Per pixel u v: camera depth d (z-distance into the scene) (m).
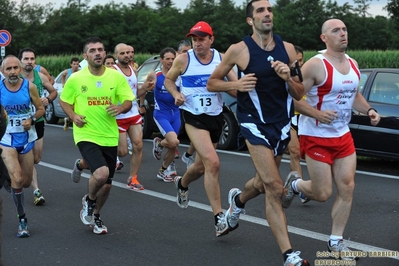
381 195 10.06
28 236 7.82
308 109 6.46
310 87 6.62
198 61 7.99
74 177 10.25
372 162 13.88
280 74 5.96
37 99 8.34
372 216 8.61
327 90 6.58
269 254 6.92
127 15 84.88
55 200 10.01
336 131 6.61
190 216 8.80
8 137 8.09
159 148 12.79
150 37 82.62
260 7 6.17
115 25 83.44
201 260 6.73
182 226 8.24
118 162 12.68
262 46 6.29
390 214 8.73
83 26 83.25
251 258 6.78
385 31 84.56
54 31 83.75
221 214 7.45
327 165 6.66
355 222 8.27
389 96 12.23
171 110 11.47
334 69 6.55
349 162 6.63
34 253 7.11
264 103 6.30
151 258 6.84
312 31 81.88
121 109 7.71
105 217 8.80
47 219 8.75
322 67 6.55
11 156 8.02
